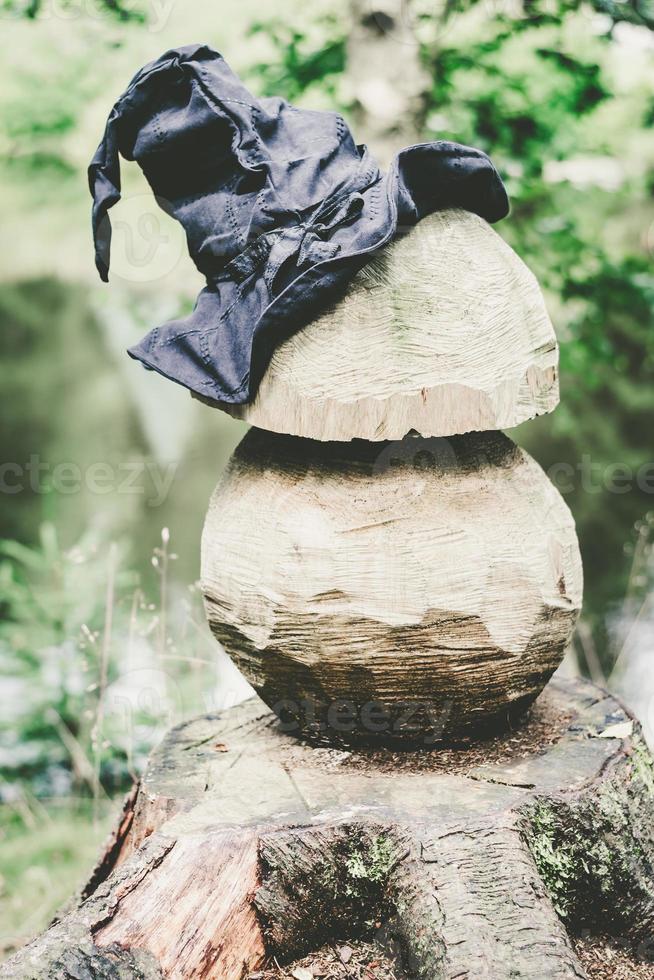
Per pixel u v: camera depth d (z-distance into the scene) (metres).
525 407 2.11
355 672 2.13
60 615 3.81
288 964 2.02
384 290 2.04
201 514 6.96
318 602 2.09
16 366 10.98
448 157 2.13
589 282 4.46
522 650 2.15
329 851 1.99
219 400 2.15
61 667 3.73
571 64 4.15
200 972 1.91
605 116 4.78
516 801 2.05
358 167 2.19
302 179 2.12
